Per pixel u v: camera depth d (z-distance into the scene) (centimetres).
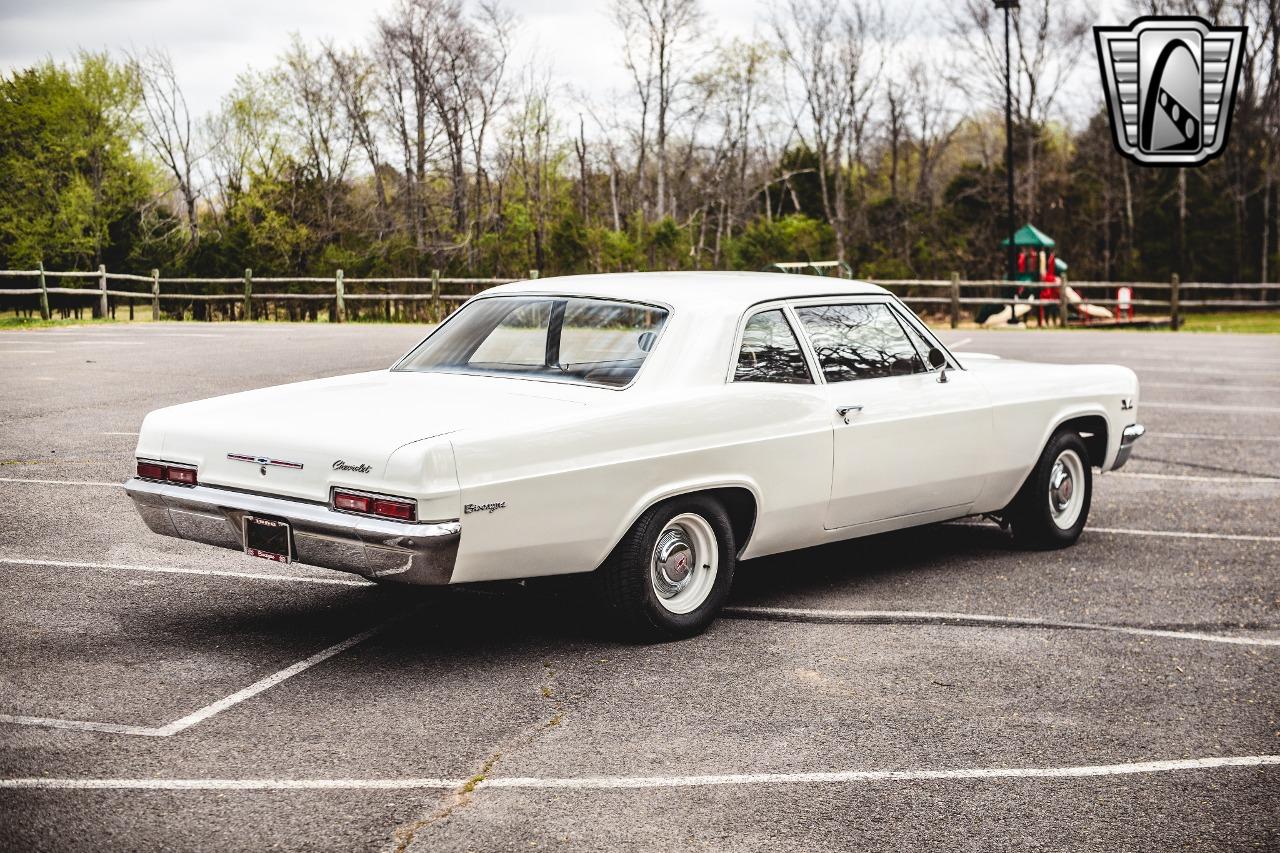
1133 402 788
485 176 5188
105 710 452
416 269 3809
